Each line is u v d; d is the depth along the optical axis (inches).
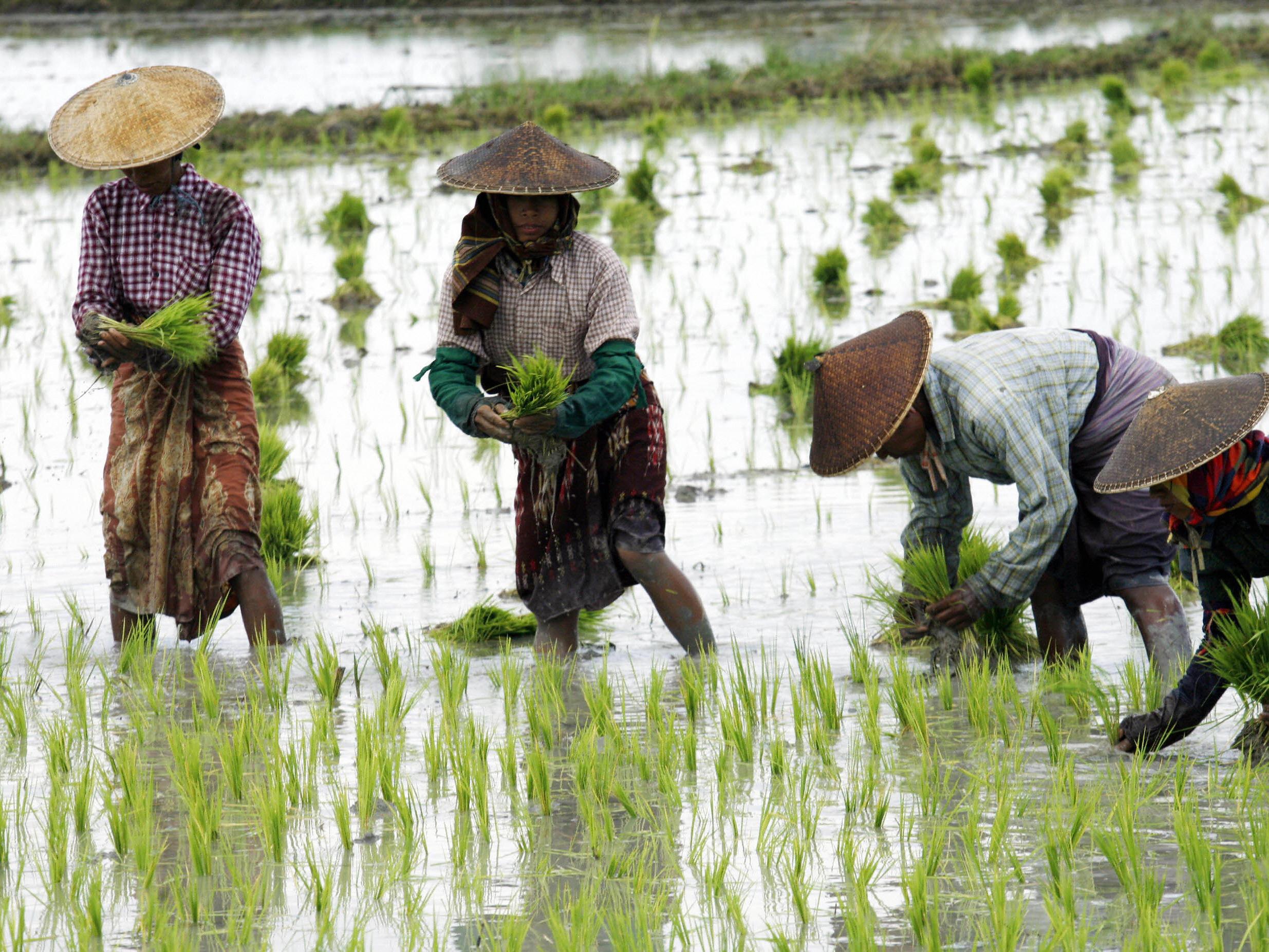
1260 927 490.3
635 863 567.8
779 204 2386.8
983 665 753.0
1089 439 746.8
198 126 810.8
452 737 674.2
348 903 538.6
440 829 603.5
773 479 1185.4
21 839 595.8
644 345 1599.4
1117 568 756.6
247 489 852.0
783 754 653.3
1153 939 478.0
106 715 738.2
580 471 815.7
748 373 1487.5
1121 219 2124.8
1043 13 5300.2
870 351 716.0
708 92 3508.9
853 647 791.1
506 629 880.3
